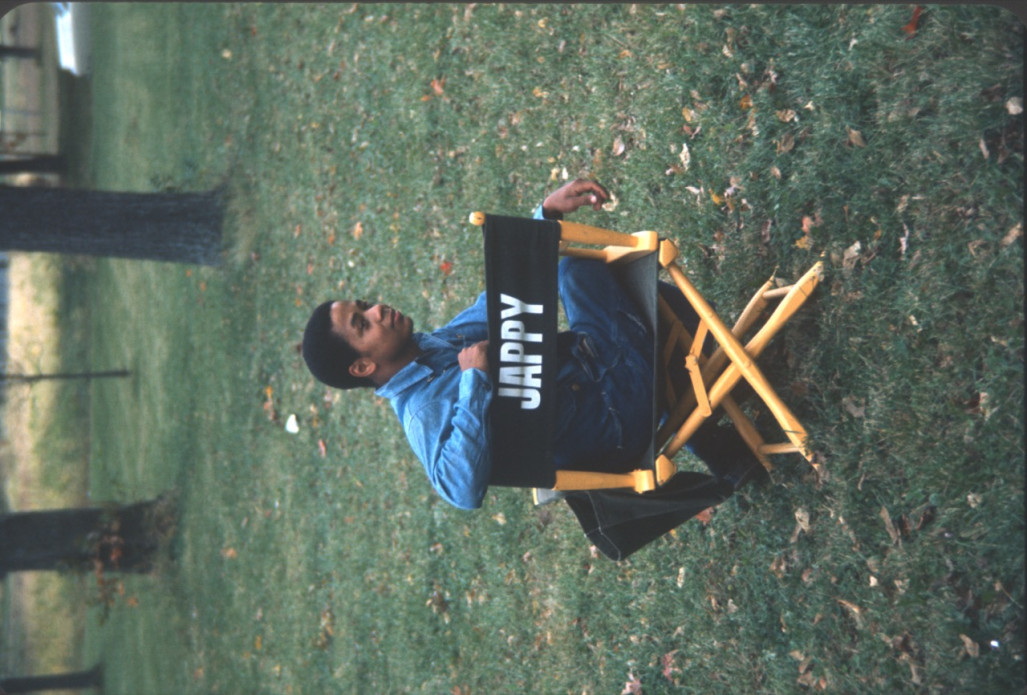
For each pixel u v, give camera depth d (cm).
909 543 289
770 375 332
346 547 623
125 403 1299
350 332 293
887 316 299
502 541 478
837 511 309
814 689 319
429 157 577
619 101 437
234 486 823
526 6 511
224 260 874
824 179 326
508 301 272
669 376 319
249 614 769
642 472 283
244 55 902
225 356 866
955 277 283
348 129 677
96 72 1577
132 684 1141
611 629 409
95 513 1113
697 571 367
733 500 350
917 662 288
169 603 993
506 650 471
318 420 673
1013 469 269
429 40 590
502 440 274
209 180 948
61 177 1672
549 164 483
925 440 287
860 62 318
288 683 685
